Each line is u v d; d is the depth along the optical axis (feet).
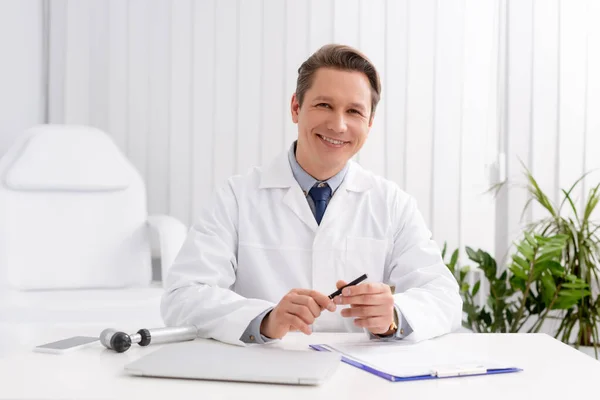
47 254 7.75
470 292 9.23
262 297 4.75
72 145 8.00
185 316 4.13
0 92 8.69
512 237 9.11
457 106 9.23
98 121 9.35
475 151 9.22
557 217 8.45
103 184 8.00
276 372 2.84
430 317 3.97
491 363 3.17
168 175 9.39
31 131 8.02
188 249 4.66
